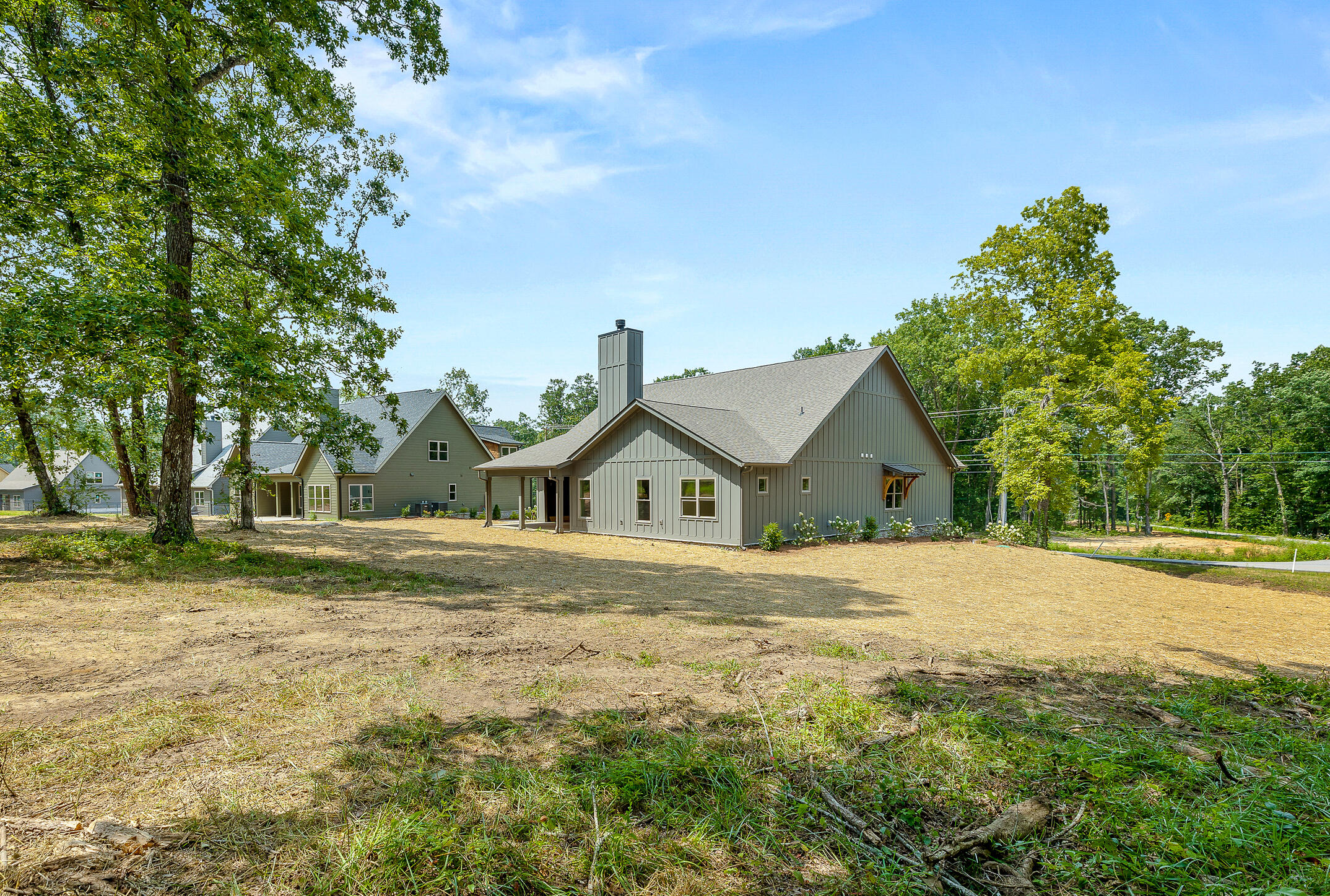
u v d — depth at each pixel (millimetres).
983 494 40844
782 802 3412
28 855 2547
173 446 13438
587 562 14789
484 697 4836
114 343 10844
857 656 6508
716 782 3496
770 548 17766
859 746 4121
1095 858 2973
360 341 16453
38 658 5582
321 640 6488
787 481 19656
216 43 13477
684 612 8883
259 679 5125
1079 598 11914
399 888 2525
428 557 14633
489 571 12711
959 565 16078
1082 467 48500
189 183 12352
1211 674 6621
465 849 2768
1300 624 10211
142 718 4184
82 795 3146
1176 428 50812
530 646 6480
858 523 22344
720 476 18453
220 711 4363
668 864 2801
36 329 9820
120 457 22766
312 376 15398
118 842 2678
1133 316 39281
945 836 3156
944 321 40000
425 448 35344
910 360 40656
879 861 2918
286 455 38562
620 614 8578
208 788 3262
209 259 16000
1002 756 4012
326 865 2645
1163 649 7836
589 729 4230
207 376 12641
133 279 12344
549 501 26844
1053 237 27141
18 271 12234
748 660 6227
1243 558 25031
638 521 20812
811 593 11320
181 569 11023
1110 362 26672
